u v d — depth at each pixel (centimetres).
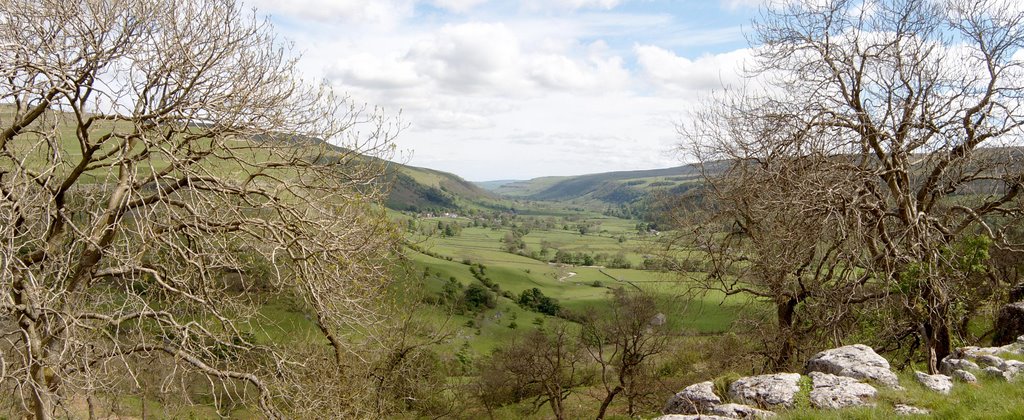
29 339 980
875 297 1504
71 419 1202
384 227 1622
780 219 1611
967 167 1609
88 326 1022
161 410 1961
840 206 1448
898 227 1639
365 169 1392
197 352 1217
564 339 3778
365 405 2025
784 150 1609
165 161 1219
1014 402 786
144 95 1148
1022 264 2014
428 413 2991
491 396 3541
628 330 3083
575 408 3712
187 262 1160
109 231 1153
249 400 1305
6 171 1103
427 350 2614
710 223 2005
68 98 1029
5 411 1295
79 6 1053
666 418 955
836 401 935
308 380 1650
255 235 1264
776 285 1806
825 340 1773
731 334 2327
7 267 885
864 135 1541
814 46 1683
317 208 1307
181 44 1141
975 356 1148
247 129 1216
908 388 970
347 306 1356
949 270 1473
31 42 1066
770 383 1040
